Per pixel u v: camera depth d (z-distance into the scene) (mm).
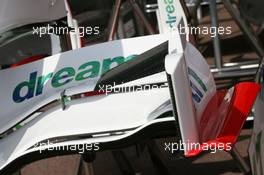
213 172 4027
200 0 5973
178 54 2285
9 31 2990
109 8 5199
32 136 2699
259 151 2451
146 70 2646
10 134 2791
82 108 2691
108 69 2887
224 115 2691
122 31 5723
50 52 3400
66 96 2727
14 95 2850
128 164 3707
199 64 2848
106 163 4387
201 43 6707
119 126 2609
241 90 2773
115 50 2949
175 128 2523
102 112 2662
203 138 2514
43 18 2990
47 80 2861
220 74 5602
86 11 5141
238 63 5773
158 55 2645
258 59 5805
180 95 2275
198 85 2713
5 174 2721
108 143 2604
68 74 2883
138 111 2621
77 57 2941
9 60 3256
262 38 6012
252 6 5074
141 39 2957
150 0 6449
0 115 2824
